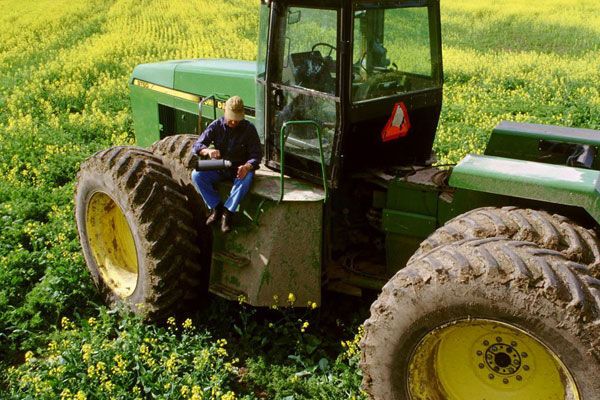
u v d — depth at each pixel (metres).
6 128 10.27
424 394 3.63
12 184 7.81
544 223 3.44
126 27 21.94
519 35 21.62
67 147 9.35
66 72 15.49
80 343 4.62
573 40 20.64
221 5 25.73
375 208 4.75
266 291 4.45
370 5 4.23
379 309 3.56
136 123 7.09
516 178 3.57
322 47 4.24
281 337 4.69
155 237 4.70
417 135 4.96
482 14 25.08
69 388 4.15
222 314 5.03
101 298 5.46
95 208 5.38
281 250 4.38
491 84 14.20
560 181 3.49
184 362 4.35
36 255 5.89
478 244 3.38
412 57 4.71
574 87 13.62
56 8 26.05
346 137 4.32
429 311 3.36
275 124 4.70
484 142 9.34
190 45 18.58
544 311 3.07
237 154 4.55
